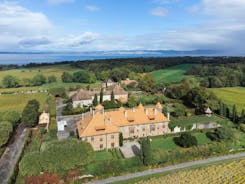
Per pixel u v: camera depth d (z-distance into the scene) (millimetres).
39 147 81625
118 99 151750
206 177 64500
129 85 199250
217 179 63344
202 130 101562
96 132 82875
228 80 192500
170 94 164625
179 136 92188
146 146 71250
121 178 65625
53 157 65125
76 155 66875
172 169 70000
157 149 83500
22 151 82188
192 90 142125
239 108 131750
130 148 84188
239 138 94938
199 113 127062
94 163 72125
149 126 95375
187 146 84438
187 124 101500
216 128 101125
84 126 86375
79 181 63562
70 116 125062
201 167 70625
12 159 79688
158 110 104625
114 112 94750
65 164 65500
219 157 77875
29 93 180250
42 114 112188
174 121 101188
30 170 62938
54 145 68250
